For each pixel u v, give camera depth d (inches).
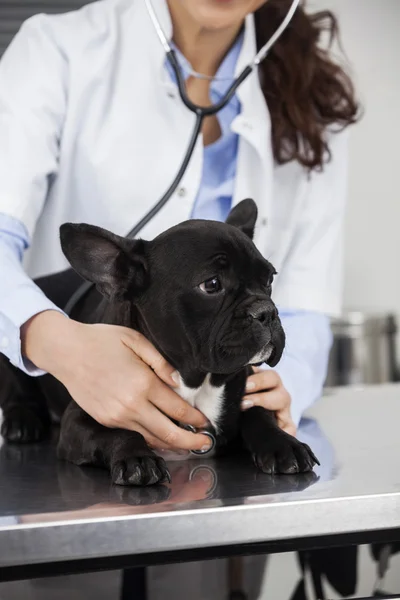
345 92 50.6
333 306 50.9
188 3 44.7
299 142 50.2
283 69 48.7
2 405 47.2
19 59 47.6
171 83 47.7
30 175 44.8
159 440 37.6
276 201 51.1
